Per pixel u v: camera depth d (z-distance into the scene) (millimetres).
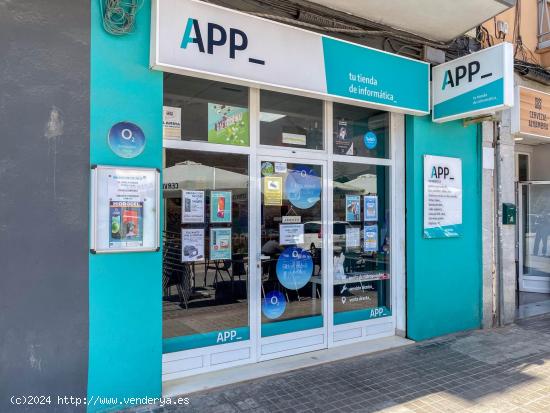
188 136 3969
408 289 5148
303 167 4652
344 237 4953
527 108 6020
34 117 3004
